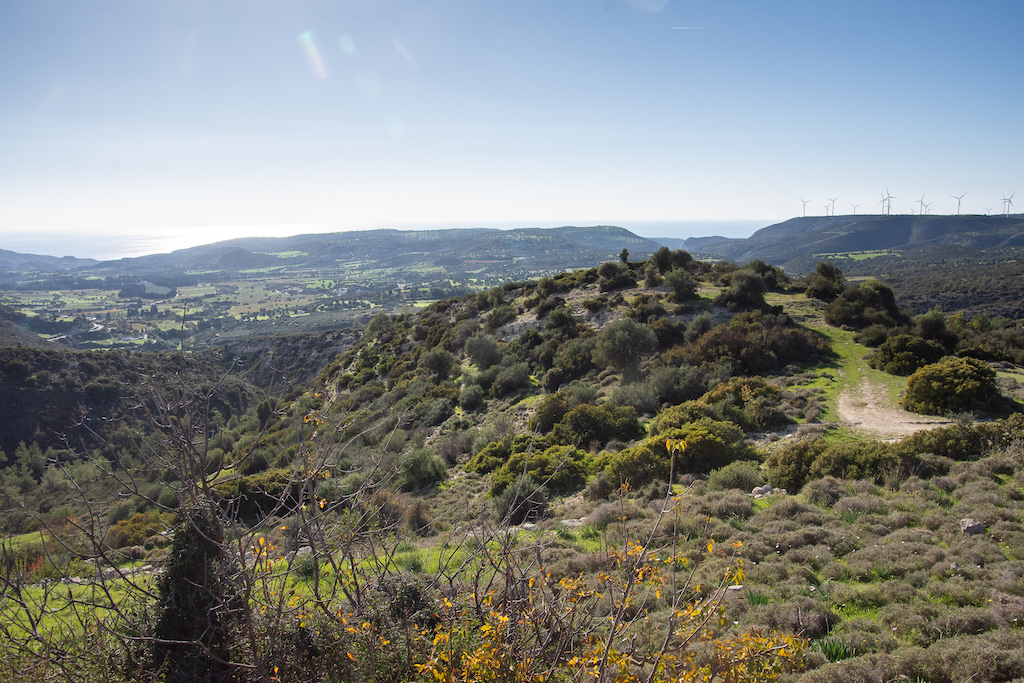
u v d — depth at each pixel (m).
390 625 4.13
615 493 12.34
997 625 5.35
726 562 7.50
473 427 29.23
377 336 62.59
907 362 24.09
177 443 3.62
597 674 3.33
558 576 7.13
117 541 12.05
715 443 14.83
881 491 10.34
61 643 4.47
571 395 27.05
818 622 5.89
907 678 4.79
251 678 3.87
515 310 49.62
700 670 3.50
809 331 31.59
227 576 3.89
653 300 39.94
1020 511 7.98
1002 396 18.47
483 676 3.49
